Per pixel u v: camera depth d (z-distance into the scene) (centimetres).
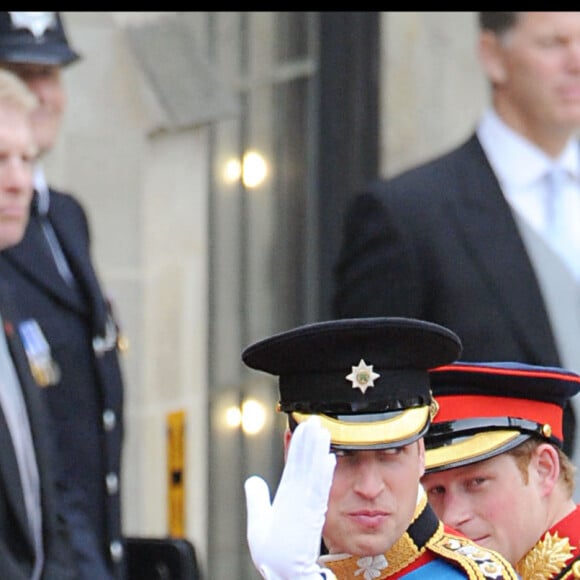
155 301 2834
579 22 2317
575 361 2269
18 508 2000
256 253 3089
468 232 2259
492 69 2358
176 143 2878
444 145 3388
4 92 2012
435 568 1452
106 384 2250
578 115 2323
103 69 2758
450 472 1622
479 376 1619
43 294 2222
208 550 2942
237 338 3030
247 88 3066
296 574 1362
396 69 3347
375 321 1416
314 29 3253
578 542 1647
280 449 3089
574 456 2128
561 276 2281
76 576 2119
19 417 2034
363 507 1393
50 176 2717
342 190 3272
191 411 2902
